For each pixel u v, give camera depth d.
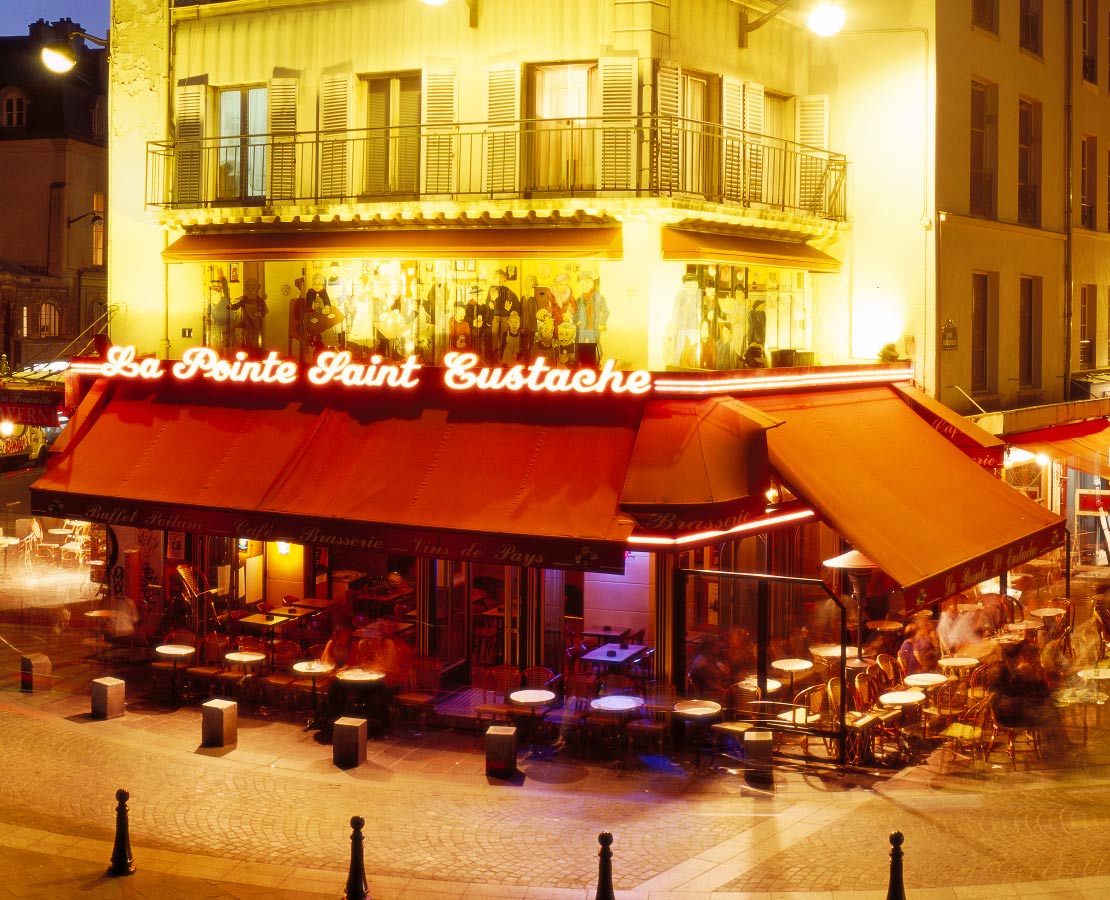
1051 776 17.70
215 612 23.69
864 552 18.48
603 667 20.45
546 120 20.66
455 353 20.59
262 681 21.20
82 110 62.69
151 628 24.33
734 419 18.84
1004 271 27.81
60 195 61.03
